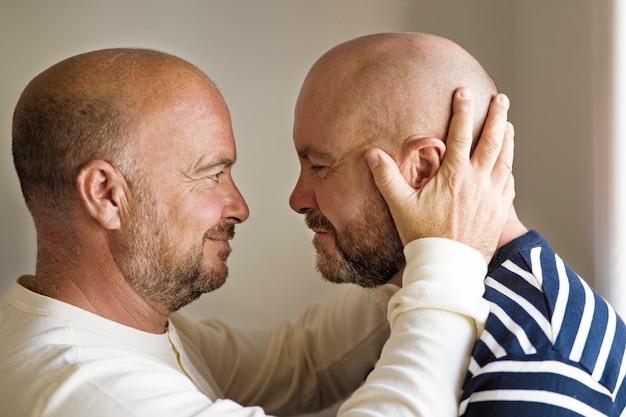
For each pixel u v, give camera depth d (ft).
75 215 4.37
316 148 4.48
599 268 5.24
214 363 5.74
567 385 3.77
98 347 4.17
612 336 4.14
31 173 4.42
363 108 4.32
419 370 3.75
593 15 5.27
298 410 5.85
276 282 6.64
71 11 6.37
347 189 4.43
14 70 6.32
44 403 3.93
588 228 5.36
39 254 4.50
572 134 5.54
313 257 6.62
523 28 6.17
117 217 4.33
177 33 6.45
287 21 6.48
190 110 4.42
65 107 4.29
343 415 3.81
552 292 4.03
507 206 4.23
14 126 4.51
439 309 3.90
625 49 5.11
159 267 4.42
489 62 6.34
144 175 4.33
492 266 4.25
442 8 6.37
